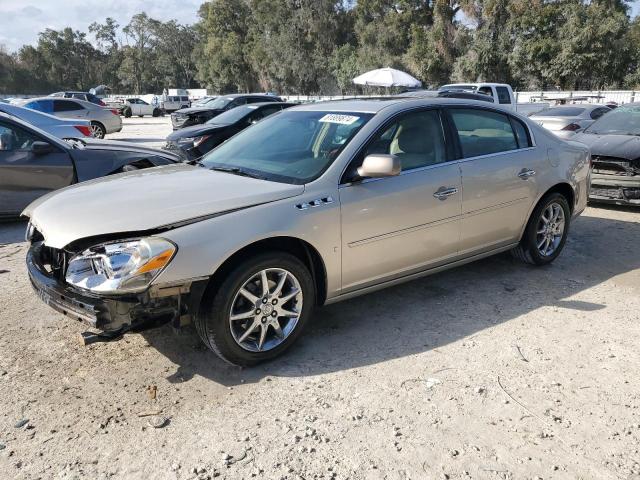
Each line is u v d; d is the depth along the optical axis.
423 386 3.21
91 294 2.93
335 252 3.57
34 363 3.47
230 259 3.21
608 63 36.25
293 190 3.46
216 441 2.73
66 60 101.94
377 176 3.55
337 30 56.28
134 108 42.50
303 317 3.53
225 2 69.19
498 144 4.67
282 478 2.48
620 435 2.78
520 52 37.28
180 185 3.60
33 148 6.80
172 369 3.40
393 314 4.20
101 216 3.17
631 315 4.18
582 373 3.35
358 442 2.72
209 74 75.12
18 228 6.92
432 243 4.13
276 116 4.70
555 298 4.51
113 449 2.67
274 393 3.14
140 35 102.00
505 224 4.68
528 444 2.71
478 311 4.25
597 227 6.88
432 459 2.60
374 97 4.86
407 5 45.44
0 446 2.69
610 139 7.85
